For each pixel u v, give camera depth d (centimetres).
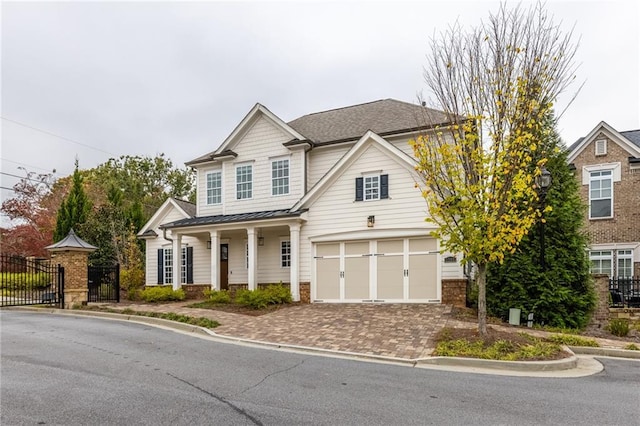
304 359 810
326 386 620
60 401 538
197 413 495
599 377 712
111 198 2947
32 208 3247
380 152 1551
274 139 1897
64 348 879
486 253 883
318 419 479
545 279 1161
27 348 875
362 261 1545
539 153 1183
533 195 915
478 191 876
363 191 1566
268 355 842
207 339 1025
